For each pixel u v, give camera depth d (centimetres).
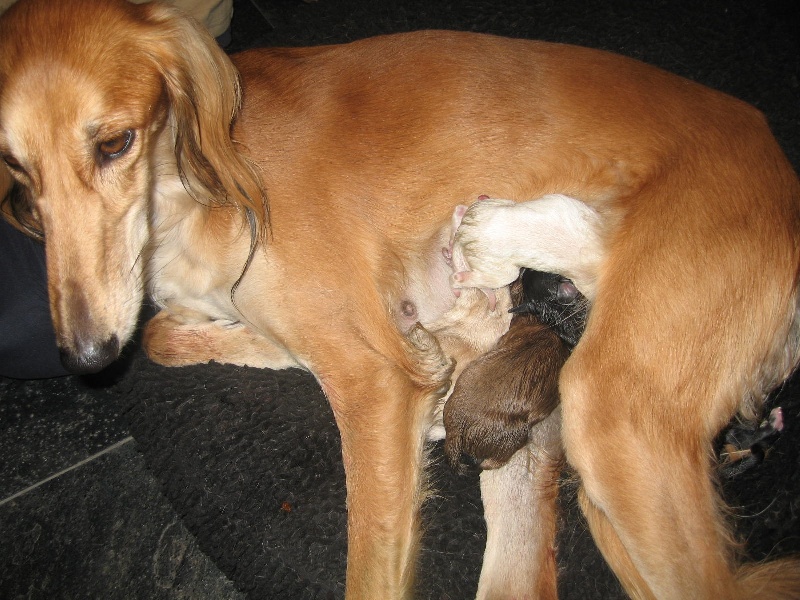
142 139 64
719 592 62
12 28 61
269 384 83
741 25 98
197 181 69
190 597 75
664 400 65
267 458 79
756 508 74
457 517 77
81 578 76
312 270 71
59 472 80
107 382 84
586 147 71
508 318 79
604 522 68
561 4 102
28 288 76
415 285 76
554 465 74
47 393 84
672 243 66
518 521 73
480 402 73
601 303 68
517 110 72
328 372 71
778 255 67
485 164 72
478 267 71
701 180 68
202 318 82
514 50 73
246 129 72
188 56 66
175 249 74
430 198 73
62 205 62
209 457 80
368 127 72
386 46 74
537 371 74
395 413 69
